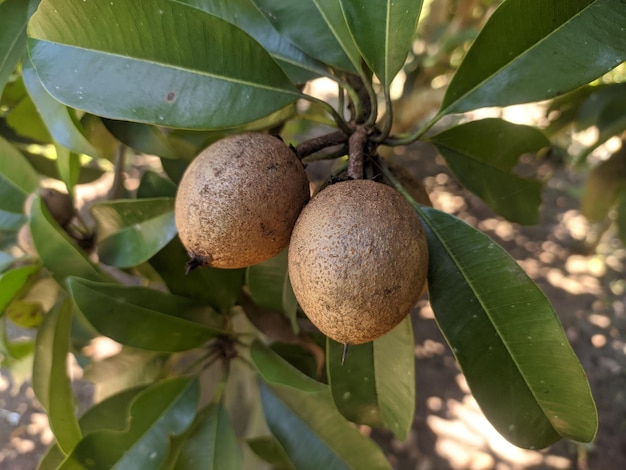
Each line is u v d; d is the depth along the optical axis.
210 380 0.32
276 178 0.18
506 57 0.19
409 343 0.22
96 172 0.36
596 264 0.84
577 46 0.18
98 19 0.18
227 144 0.19
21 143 0.35
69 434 0.25
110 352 0.41
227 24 0.19
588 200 0.45
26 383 0.67
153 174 0.25
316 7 0.22
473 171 0.28
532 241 0.88
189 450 0.25
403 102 0.47
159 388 0.25
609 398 0.66
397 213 0.17
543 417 0.19
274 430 0.26
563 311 0.76
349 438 0.26
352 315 0.16
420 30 0.65
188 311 0.25
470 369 0.19
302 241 0.17
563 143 0.84
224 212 0.18
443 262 0.19
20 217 0.29
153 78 0.18
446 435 0.64
